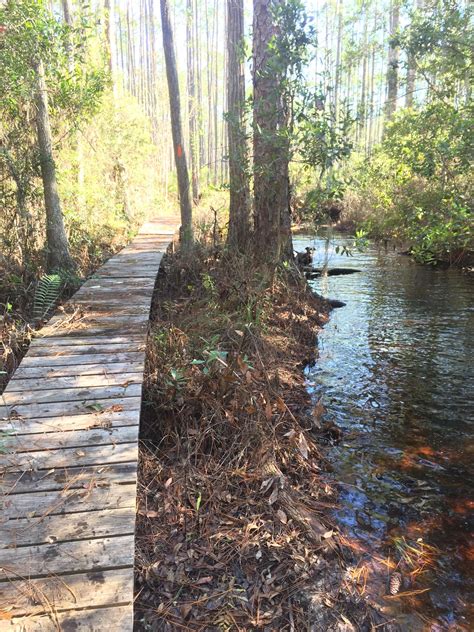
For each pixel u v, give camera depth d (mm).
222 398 3340
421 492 2996
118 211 13234
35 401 2789
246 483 2768
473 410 4074
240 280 6109
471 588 2268
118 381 3059
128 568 1631
